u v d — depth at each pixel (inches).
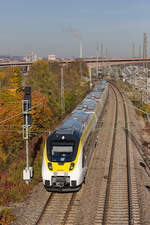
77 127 952.3
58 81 2997.0
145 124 1834.4
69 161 785.6
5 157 1232.8
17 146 1413.6
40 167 1051.9
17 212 716.7
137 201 772.0
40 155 1210.0
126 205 746.8
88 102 1605.6
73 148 815.1
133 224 652.1
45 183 785.6
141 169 1034.7
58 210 717.3
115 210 719.7
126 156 1182.3
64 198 785.6
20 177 955.3
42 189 855.1
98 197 793.6
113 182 906.7
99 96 1993.1
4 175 978.7
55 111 2188.7
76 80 3535.9
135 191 837.8
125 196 803.4
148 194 816.3
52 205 744.3
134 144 1363.2
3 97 1863.9
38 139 1480.1
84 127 1009.5
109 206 741.3
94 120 1283.2
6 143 1379.2
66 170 772.0
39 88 2586.1
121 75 5659.5
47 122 1800.0
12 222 666.2
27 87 877.2
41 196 804.0
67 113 2178.9
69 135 858.1
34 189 860.6
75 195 805.2
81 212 707.4
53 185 789.2
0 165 1155.9
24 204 762.2
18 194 815.7
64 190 781.3
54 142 832.3
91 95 2016.5
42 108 1747.0
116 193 823.1
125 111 2266.2
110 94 3376.0
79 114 1197.1
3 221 657.6
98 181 910.4
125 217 685.3
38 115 1656.0
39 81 2721.5
